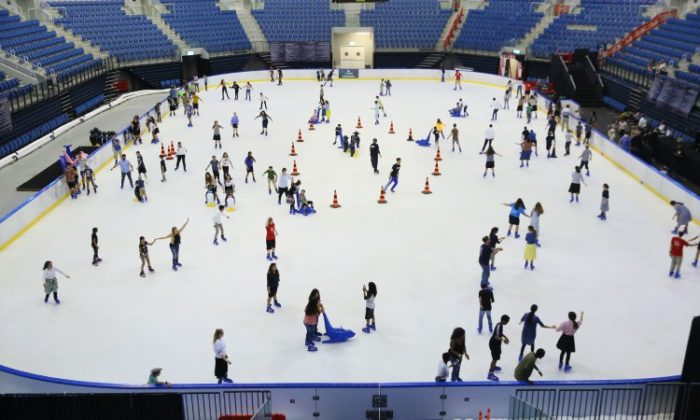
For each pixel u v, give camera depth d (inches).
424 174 1201.4
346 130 1518.2
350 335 668.7
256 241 908.0
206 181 1031.0
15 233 931.3
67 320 716.7
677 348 661.9
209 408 527.5
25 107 1462.8
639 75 1748.3
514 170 1234.0
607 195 975.0
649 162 1368.1
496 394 553.6
